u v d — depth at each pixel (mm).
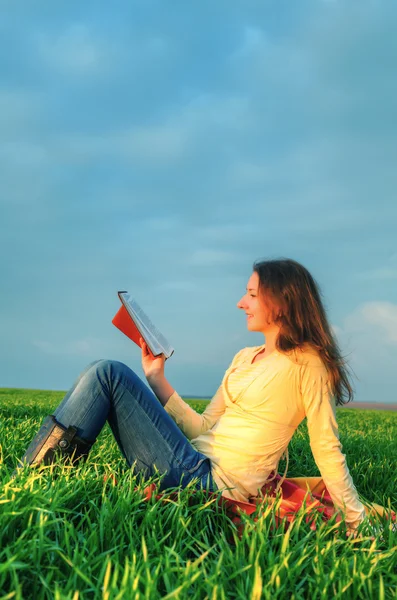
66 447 2812
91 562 2074
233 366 3197
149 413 2912
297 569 2213
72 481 2633
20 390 17688
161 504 2703
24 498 2348
